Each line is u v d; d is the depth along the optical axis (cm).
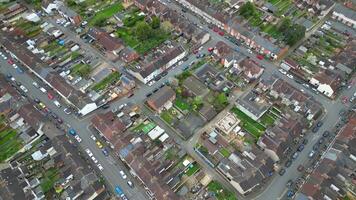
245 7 19600
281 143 13762
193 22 19650
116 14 19938
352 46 17612
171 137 14888
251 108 15188
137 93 16462
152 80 16938
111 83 16762
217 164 13912
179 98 16112
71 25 19512
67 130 15112
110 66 17550
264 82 16200
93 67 17488
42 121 14825
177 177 13562
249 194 13162
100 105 15912
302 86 16612
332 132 14912
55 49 18288
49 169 13750
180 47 17550
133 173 13662
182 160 14175
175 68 17438
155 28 19238
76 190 12862
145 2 19988
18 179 13325
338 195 12762
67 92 15775
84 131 15062
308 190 12662
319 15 19575
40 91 16550
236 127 15025
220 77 16838
